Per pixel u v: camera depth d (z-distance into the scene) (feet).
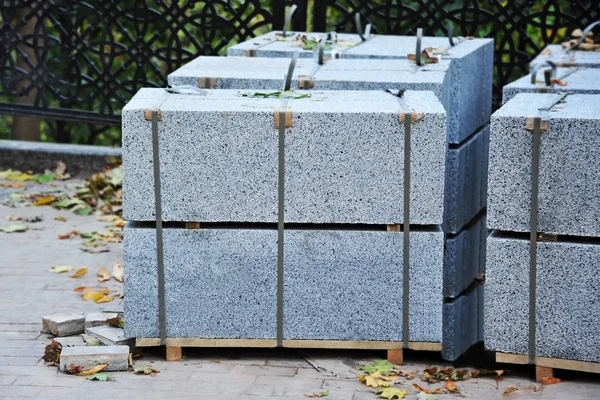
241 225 16.63
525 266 16.10
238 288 16.65
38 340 18.11
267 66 20.95
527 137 15.76
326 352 17.43
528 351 16.33
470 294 22.93
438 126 15.96
